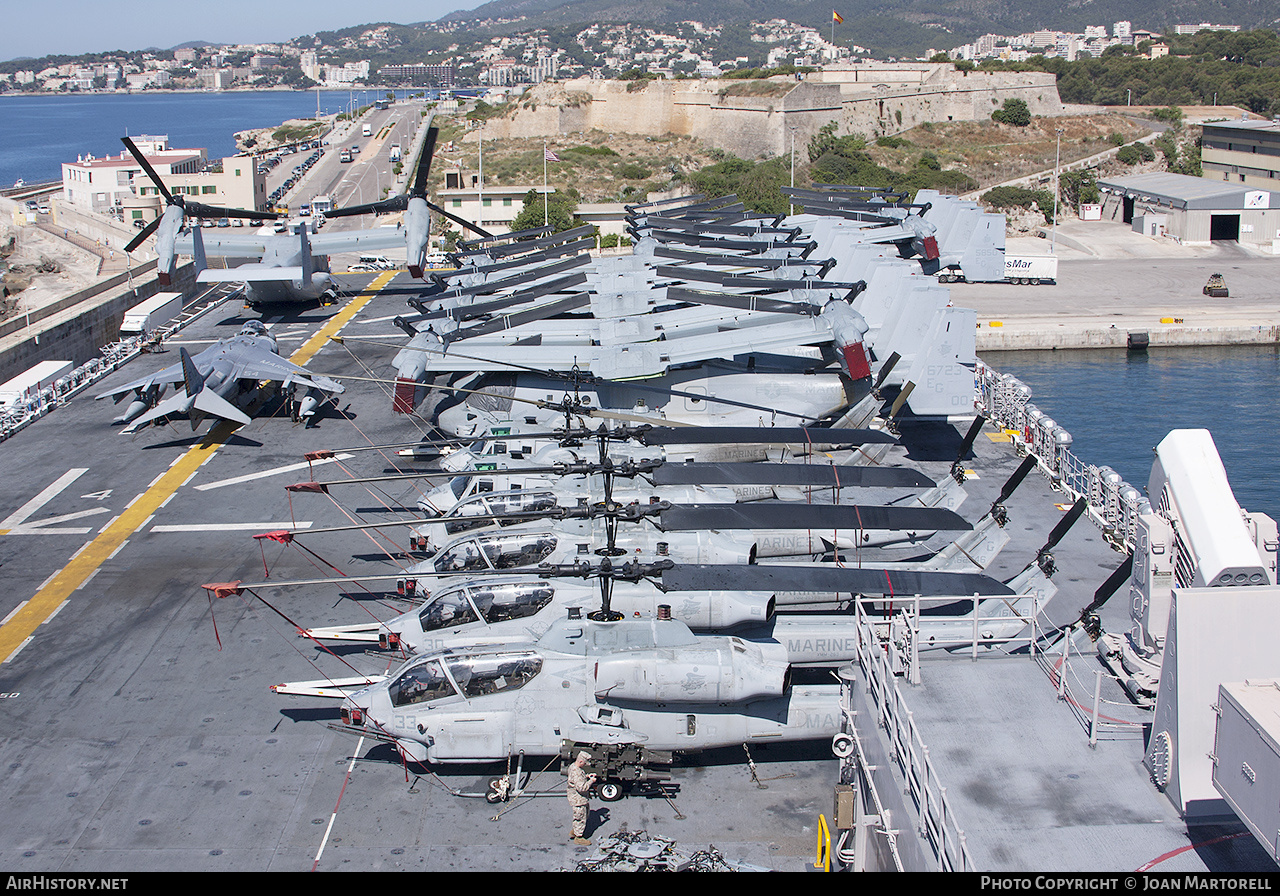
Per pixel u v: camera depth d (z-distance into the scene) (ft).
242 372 155.84
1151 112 617.62
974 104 593.01
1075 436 221.66
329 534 120.98
